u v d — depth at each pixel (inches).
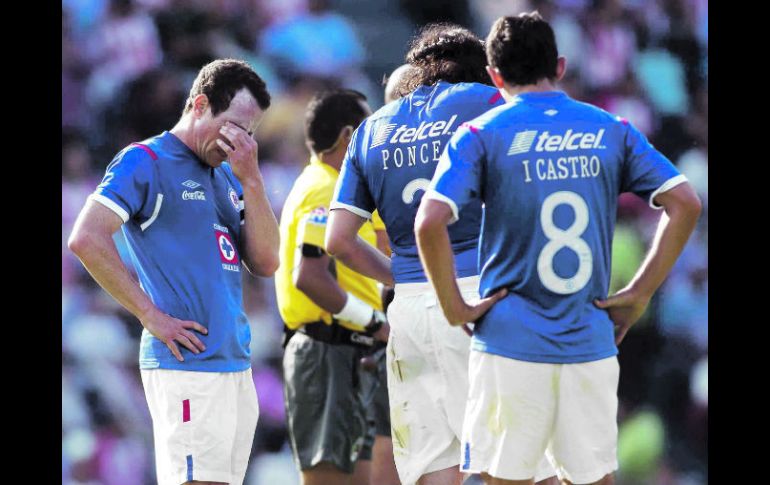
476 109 554.6
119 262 532.7
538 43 490.3
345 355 738.8
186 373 541.0
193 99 564.7
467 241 551.8
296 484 1093.8
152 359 546.6
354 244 583.5
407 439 570.3
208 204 562.6
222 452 546.3
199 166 565.3
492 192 485.1
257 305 1133.7
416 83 577.3
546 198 478.3
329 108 741.3
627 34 1402.6
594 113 489.7
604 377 484.4
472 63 574.9
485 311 489.1
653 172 484.4
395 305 571.5
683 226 482.0
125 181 537.6
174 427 539.5
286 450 1107.3
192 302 547.2
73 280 1146.7
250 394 572.7
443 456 562.9
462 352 551.5
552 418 484.4
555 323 479.2
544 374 478.3
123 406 1114.1
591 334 481.4
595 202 482.3
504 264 486.9
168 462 541.0
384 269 596.1
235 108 562.6
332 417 734.5
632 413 1210.6
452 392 555.5
